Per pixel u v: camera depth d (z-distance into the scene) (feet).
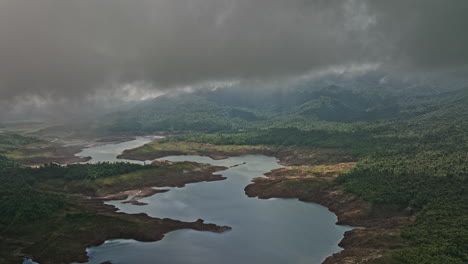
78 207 560.61
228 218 553.64
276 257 415.85
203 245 451.12
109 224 485.97
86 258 412.98
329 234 481.46
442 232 401.70
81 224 476.13
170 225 509.76
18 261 392.88
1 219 476.54
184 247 444.96
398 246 392.88
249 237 475.31
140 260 411.34
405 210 522.06
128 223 495.41
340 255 398.01
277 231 495.00
